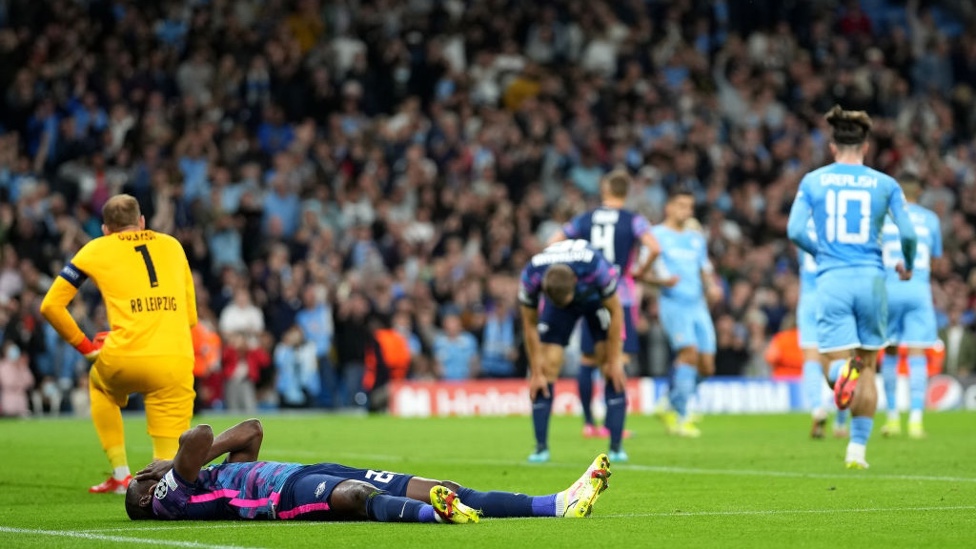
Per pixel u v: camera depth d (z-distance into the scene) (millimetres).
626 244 50344
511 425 64500
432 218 89688
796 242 36750
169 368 31359
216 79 92562
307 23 101188
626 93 104188
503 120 97188
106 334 32312
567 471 37969
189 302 32625
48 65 87875
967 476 35312
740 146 103188
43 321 72062
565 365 82188
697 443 50344
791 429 60781
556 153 97125
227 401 75188
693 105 106312
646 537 22625
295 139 91938
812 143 105438
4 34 88375
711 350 56312
